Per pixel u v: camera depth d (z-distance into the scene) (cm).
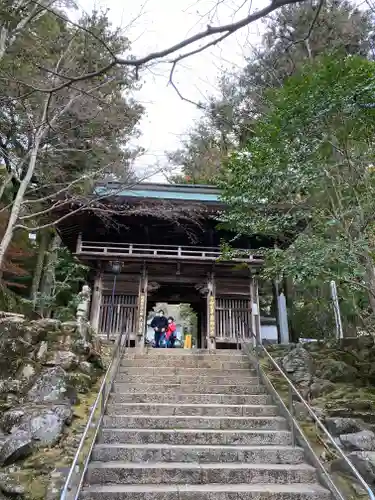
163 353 957
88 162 1295
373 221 721
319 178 775
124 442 552
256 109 1335
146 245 1348
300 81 787
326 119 727
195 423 606
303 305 1633
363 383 801
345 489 462
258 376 805
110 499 420
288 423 611
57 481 450
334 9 1127
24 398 625
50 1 913
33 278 1636
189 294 1589
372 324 1032
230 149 1820
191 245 1467
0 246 955
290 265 702
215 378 780
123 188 1138
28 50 1077
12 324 731
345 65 747
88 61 1081
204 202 1283
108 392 680
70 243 1507
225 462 516
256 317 1309
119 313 1309
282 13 1047
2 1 1038
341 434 575
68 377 679
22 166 1212
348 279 699
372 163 771
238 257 1307
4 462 472
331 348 924
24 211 1331
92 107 1139
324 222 782
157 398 693
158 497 427
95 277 1353
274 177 777
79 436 553
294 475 482
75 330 807
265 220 851
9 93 972
